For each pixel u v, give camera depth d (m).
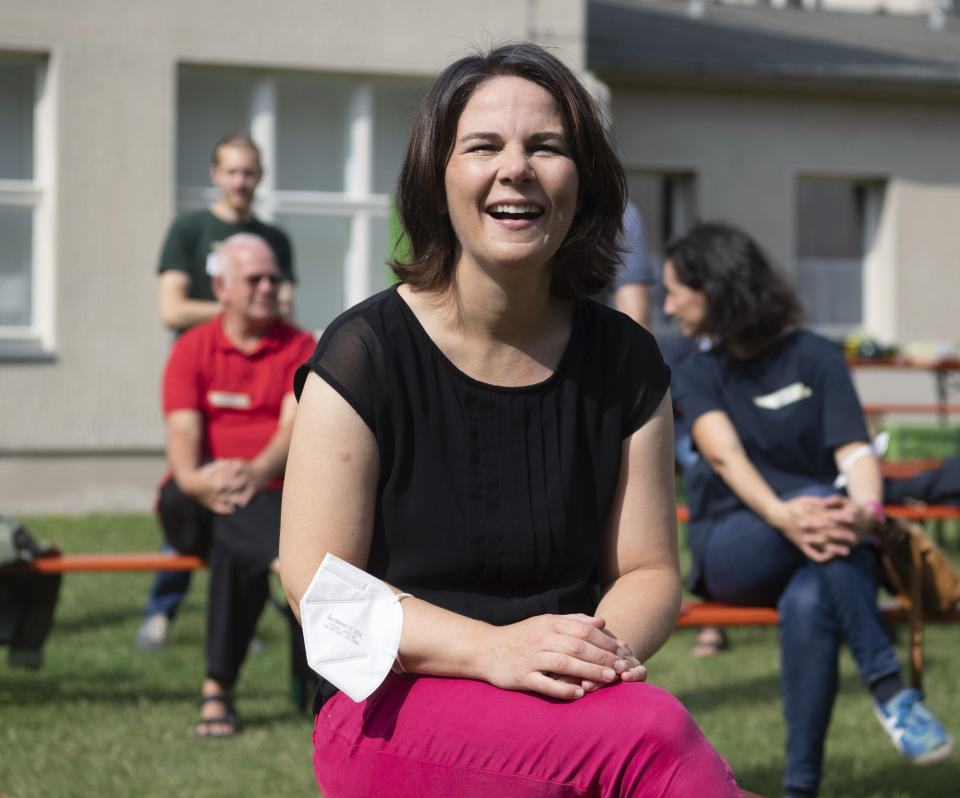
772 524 3.67
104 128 10.34
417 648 2.02
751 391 3.92
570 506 2.15
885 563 3.82
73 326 10.28
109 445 10.35
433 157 2.11
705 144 14.09
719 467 3.84
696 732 1.90
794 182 14.40
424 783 1.98
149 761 4.05
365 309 2.16
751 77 13.80
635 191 14.40
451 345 2.15
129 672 5.22
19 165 10.41
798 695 3.47
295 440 2.14
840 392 3.88
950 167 14.91
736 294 3.87
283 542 2.13
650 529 2.24
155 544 8.17
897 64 14.89
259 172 6.37
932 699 4.84
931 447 10.35
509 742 1.93
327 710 2.15
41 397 10.20
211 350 4.84
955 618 3.88
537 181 2.06
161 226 10.47
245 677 5.17
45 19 10.16
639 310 4.65
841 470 3.86
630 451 2.23
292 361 4.91
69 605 6.49
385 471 2.13
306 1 10.73
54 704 4.72
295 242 11.00
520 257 2.04
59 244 10.25
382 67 10.94
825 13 19.17
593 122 2.13
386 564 2.16
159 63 10.43
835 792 3.84
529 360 2.17
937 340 14.98
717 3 18.25
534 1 11.29
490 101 2.08
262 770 3.96
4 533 4.35
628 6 16.98
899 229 14.81
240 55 10.62
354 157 11.12
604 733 1.89
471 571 2.13
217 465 4.46
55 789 3.76
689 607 3.85
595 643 1.97
